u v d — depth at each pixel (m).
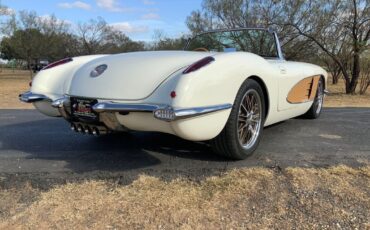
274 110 4.02
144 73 3.21
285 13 17.02
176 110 2.83
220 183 3.04
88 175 3.29
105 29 41.50
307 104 5.09
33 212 2.67
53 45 38.47
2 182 3.17
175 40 21.95
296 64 4.79
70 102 3.48
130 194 2.89
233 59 3.28
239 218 2.55
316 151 3.95
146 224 2.49
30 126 5.60
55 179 3.22
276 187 2.98
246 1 18.97
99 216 2.59
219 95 3.07
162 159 3.69
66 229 2.46
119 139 4.53
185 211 2.63
